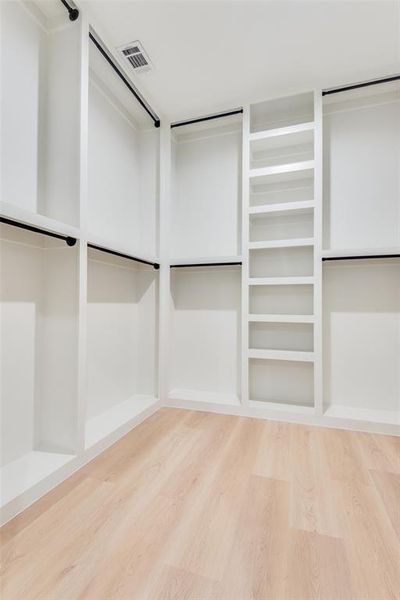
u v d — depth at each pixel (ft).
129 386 8.76
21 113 5.33
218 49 6.65
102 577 3.30
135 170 9.10
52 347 5.68
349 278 8.13
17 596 3.08
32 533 3.92
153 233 9.16
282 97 8.05
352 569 3.44
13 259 5.17
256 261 8.88
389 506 4.53
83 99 5.64
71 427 5.52
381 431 7.09
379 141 7.95
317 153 7.73
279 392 8.59
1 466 4.96
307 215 8.51
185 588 3.19
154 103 8.44
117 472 5.38
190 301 9.53
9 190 5.12
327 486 5.01
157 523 4.13
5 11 5.03
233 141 9.20
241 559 3.56
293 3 5.64
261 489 4.91
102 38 6.32
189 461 5.78
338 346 8.18
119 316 8.30
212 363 9.28
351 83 7.60
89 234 5.81
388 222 7.85
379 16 5.86
